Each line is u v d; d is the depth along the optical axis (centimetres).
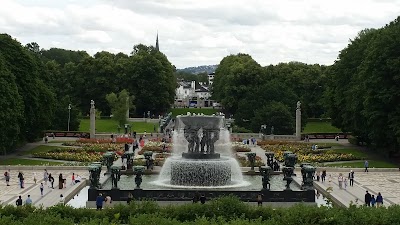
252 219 4562
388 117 10719
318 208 4541
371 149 12631
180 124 7669
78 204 6938
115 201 6738
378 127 10969
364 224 4338
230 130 15225
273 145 13350
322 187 8162
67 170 9700
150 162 8988
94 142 13600
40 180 8612
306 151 12081
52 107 13388
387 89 10756
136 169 6806
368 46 12531
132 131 16762
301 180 8019
